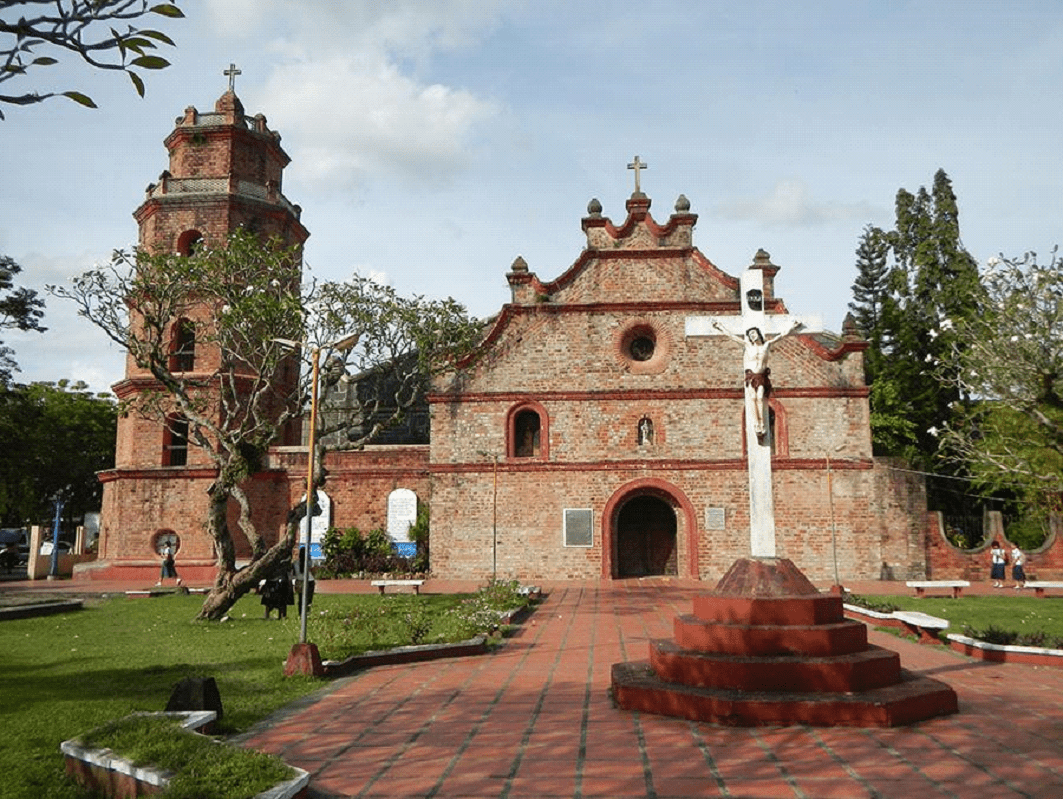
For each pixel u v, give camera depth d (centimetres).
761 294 1137
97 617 1909
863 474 2841
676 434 2894
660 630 1612
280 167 3466
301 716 937
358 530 3183
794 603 971
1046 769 714
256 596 2438
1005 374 1512
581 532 2858
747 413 1112
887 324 4269
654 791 663
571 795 657
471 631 1455
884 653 949
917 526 2819
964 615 1822
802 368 2898
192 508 3047
